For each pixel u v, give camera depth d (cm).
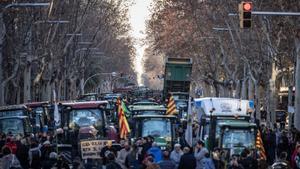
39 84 10150
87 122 5212
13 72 7644
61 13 9169
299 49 6769
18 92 8600
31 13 7556
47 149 4009
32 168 4062
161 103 9619
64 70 11681
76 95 13938
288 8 6575
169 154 3941
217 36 11175
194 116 6316
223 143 4747
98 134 5016
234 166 3750
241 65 11388
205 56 13088
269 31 7575
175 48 13012
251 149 4359
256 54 9100
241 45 9156
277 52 7700
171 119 5231
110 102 7869
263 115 9662
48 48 8919
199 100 6078
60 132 4822
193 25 12019
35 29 8394
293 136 5775
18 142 4166
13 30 7506
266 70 8681
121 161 3922
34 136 4912
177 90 10031
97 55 16200
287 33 7500
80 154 4006
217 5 9531
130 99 11944
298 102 6850
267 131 5525
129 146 3950
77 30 10106
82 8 10825
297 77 6862
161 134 5169
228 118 5166
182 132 5797
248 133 4775
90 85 19175
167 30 12569
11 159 3638
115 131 5316
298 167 4231
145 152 4088
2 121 5506
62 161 3522
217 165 4362
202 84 16938
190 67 10019
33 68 9994
